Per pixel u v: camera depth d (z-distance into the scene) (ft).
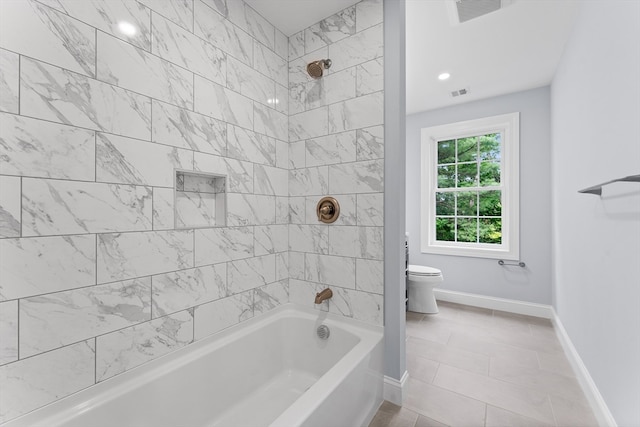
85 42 3.54
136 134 4.05
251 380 5.65
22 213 3.07
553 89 9.06
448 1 5.89
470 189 11.40
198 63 4.91
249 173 5.89
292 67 6.87
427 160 11.93
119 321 3.87
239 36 5.68
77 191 3.48
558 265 8.56
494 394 5.73
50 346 3.26
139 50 4.09
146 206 4.18
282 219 6.73
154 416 4.10
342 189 6.06
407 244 10.66
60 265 3.34
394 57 5.41
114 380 3.81
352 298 5.96
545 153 9.74
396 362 5.48
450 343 7.94
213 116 5.16
